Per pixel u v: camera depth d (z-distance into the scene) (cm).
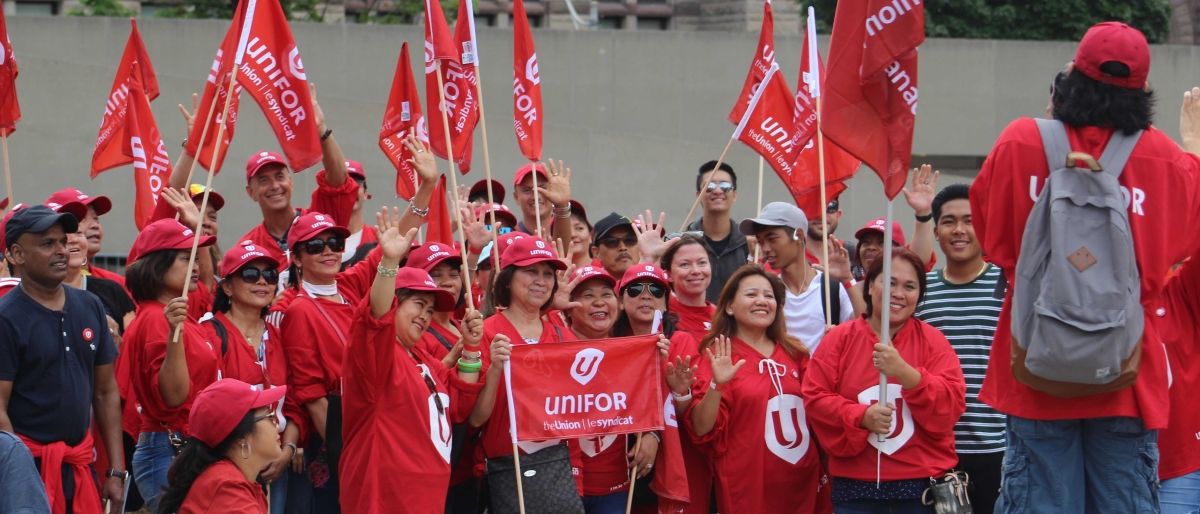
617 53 1888
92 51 1664
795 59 1931
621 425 677
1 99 842
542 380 671
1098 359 460
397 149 944
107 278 847
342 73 1744
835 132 579
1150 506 496
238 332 723
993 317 718
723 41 1922
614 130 1889
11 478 531
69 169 1596
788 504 701
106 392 683
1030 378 478
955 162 2000
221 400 539
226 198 1617
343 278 773
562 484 670
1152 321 498
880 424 622
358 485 634
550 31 1859
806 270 821
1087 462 502
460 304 798
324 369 702
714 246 947
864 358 667
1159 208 480
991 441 705
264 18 790
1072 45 2019
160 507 540
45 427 640
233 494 531
